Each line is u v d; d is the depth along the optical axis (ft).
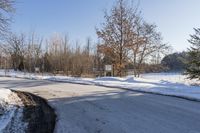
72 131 26.81
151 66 131.34
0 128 28.84
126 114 34.60
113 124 29.25
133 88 66.39
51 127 28.73
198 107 39.32
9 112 38.99
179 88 64.64
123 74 114.93
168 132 25.62
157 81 88.33
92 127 28.27
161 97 50.60
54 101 48.52
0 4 50.62
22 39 242.58
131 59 114.21
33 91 67.51
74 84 86.28
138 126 28.14
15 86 84.38
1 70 241.55
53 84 88.22
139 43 113.19
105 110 37.68
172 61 161.17
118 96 52.49
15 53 245.24
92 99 49.11
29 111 39.42
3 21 52.80
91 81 94.27
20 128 28.73
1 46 67.36
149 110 37.17
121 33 108.68
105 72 123.95
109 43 109.60
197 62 88.99
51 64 225.15
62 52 215.31
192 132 25.53
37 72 207.82
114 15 108.88
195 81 101.65
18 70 242.78
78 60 180.14
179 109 37.73
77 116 34.30
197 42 89.86
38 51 237.25
